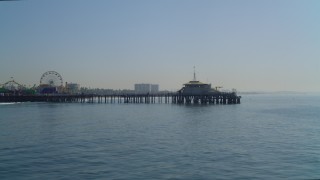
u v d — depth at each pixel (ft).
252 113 382.83
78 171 119.03
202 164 129.18
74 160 135.03
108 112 401.49
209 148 160.35
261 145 168.76
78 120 301.43
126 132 217.36
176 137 194.49
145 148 160.04
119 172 118.21
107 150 155.22
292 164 129.29
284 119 310.86
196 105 527.81
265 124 266.16
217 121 287.28
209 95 555.69
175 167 124.88
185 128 238.07
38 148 160.76
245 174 116.37
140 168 123.24
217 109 441.68
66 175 114.42
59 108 482.28
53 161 133.28
